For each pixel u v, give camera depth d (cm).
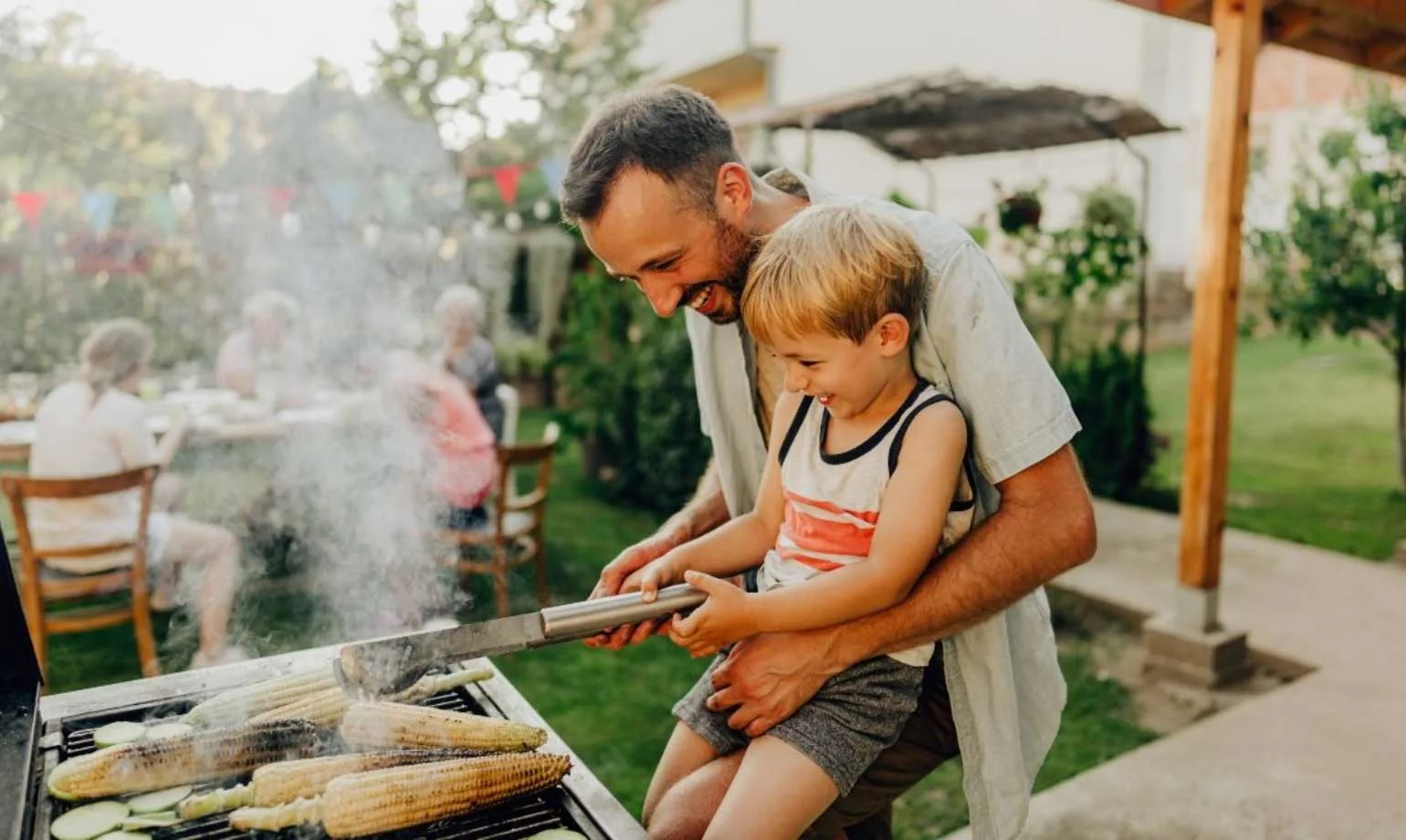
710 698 148
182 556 391
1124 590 501
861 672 147
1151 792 302
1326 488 716
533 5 867
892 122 725
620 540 600
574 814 127
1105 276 706
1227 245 383
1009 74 1127
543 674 414
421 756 132
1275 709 357
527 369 994
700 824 149
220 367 561
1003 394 137
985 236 784
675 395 651
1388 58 488
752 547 162
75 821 120
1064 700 173
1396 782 305
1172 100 1320
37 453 391
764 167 850
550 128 949
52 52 737
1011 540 138
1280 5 418
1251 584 502
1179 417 949
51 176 751
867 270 128
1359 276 702
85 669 398
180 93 762
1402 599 479
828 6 1079
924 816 311
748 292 137
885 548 136
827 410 148
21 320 747
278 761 133
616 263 143
